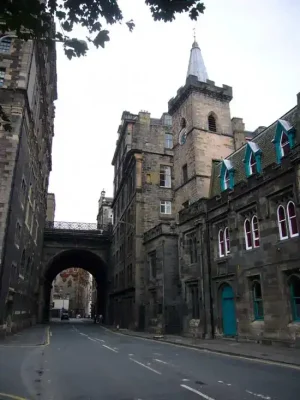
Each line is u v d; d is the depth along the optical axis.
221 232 24.44
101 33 5.79
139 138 44.97
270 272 18.69
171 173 44.66
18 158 24.86
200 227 25.66
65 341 24.16
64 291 128.88
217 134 36.47
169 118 50.44
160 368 11.97
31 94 28.42
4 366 12.55
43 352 17.16
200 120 36.16
